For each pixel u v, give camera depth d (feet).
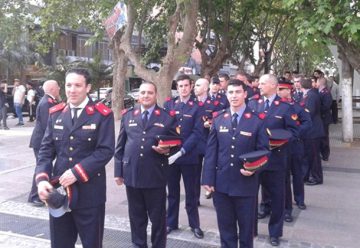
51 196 11.04
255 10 57.11
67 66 75.10
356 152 37.24
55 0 42.19
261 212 20.51
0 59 85.20
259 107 18.60
